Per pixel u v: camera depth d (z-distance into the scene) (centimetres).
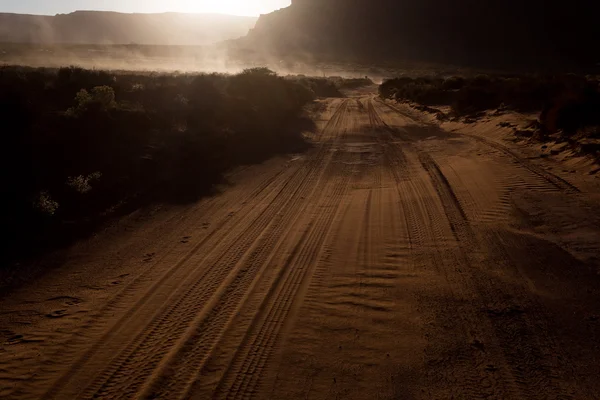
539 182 1192
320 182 1371
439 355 530
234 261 817
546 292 657
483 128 2236
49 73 2480
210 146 1773
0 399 479
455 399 459
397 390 476
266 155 1798
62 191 1116
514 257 772
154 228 998
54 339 588
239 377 506
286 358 536
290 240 910
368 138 2211
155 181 1330
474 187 1198
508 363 510
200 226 1005
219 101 2522
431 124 2706
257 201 1188
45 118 1455
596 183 1126
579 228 866
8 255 829
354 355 538
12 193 1038
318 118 3022
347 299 670
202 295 695
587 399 450
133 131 1661
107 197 1164
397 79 5541
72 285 737
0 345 576
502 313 610
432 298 659
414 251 829
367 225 977
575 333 559
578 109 1723
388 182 1335
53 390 494
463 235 883
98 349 564
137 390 490
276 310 645
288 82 3816
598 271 700
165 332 598
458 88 4006
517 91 2716
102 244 909
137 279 755
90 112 1571
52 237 921
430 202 1102
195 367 526
